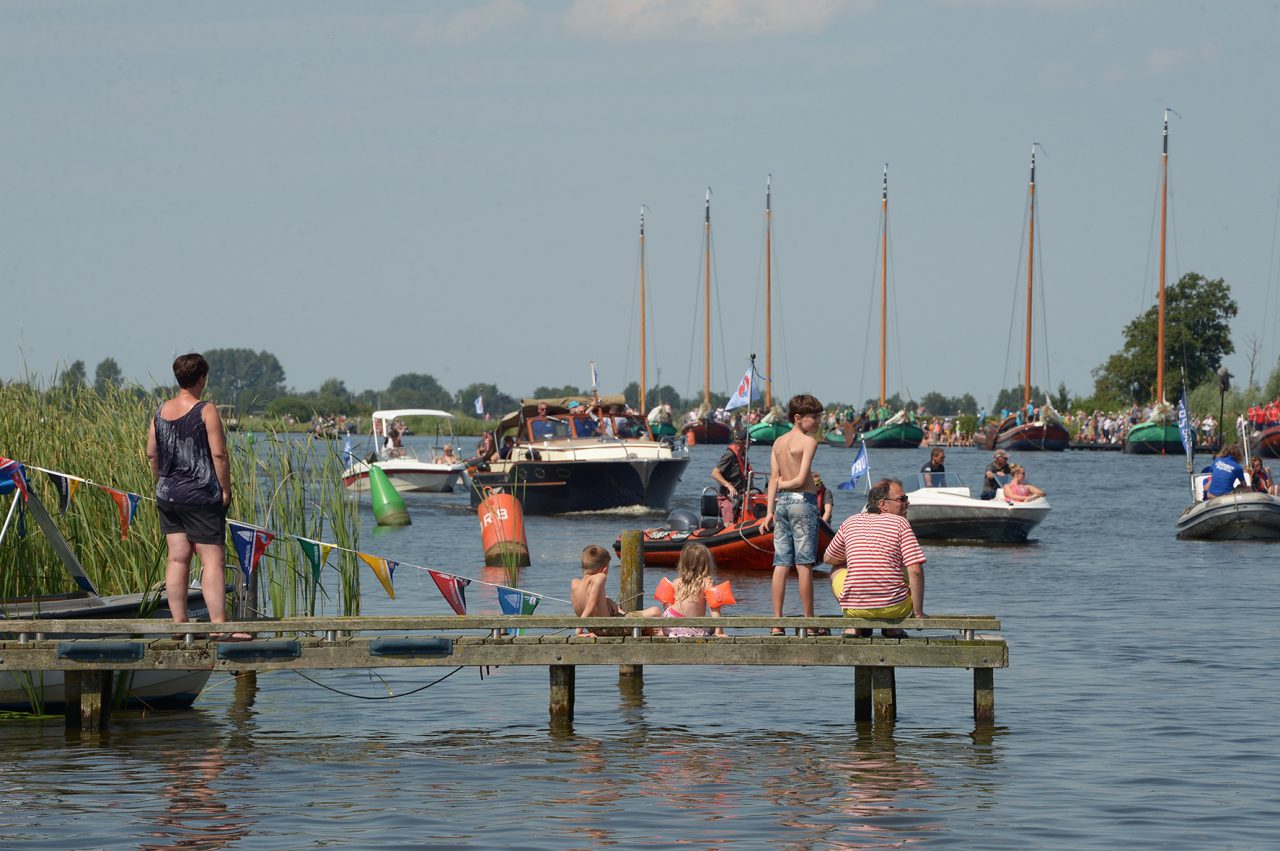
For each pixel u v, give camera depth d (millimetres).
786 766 30188
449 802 27375
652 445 108438
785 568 39125
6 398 40969
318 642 33281
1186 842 24703
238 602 38969
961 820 26016
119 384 43406
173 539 32875
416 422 186750
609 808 26891
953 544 83312
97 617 35188
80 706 33844
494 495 73188
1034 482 151125
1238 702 36500
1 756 31156
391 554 76375
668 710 36344
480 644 33531
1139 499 123500
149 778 29203
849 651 33344
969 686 39156
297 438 47656
